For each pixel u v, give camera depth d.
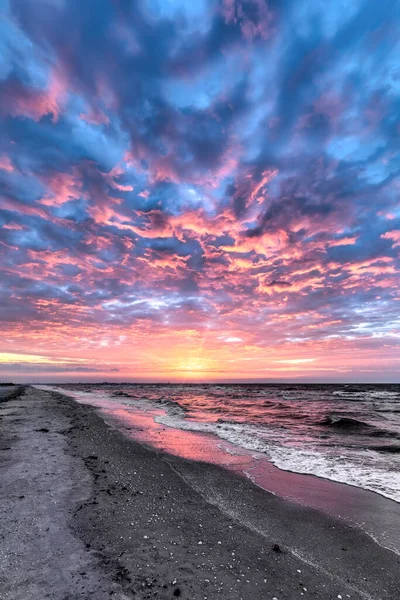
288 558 4.70
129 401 35.94
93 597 3.46
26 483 6.82
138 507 6.12
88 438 12.41
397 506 6.72
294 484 8.09
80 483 7.07
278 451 11.65
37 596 3.41
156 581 3.86
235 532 5.45
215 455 10.97
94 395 49.50
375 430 16.27
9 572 3.80
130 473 8.25
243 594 3.76
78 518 5.38
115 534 4.96
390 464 9.91
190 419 20.50
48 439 11.60
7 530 4.79
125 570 4.02
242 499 7.06
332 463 10.05
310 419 20.78
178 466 9.41
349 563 4.62
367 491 7.60
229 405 32.78
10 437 11.70
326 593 3.90
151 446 11.88
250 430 16.27
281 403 35.84
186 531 5.34
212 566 4.31
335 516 6.24
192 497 7.00
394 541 5.29
